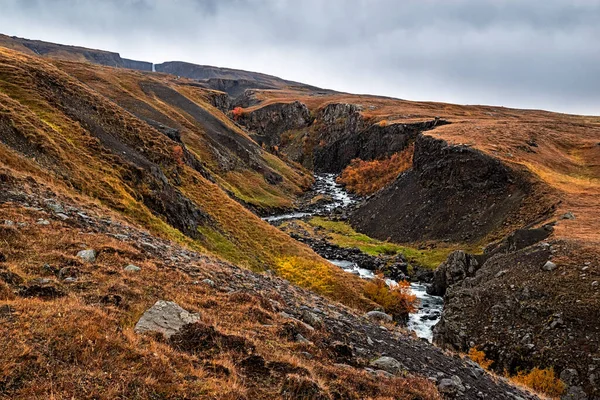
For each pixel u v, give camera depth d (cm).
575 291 2661
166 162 4191
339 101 18588
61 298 892
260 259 3506
